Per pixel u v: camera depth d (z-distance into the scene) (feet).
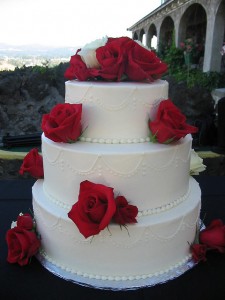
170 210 4.06
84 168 3.74
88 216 3.37
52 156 4.01
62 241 4.00
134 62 3.91
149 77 3.98
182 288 3.76
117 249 3.77
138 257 3.84
